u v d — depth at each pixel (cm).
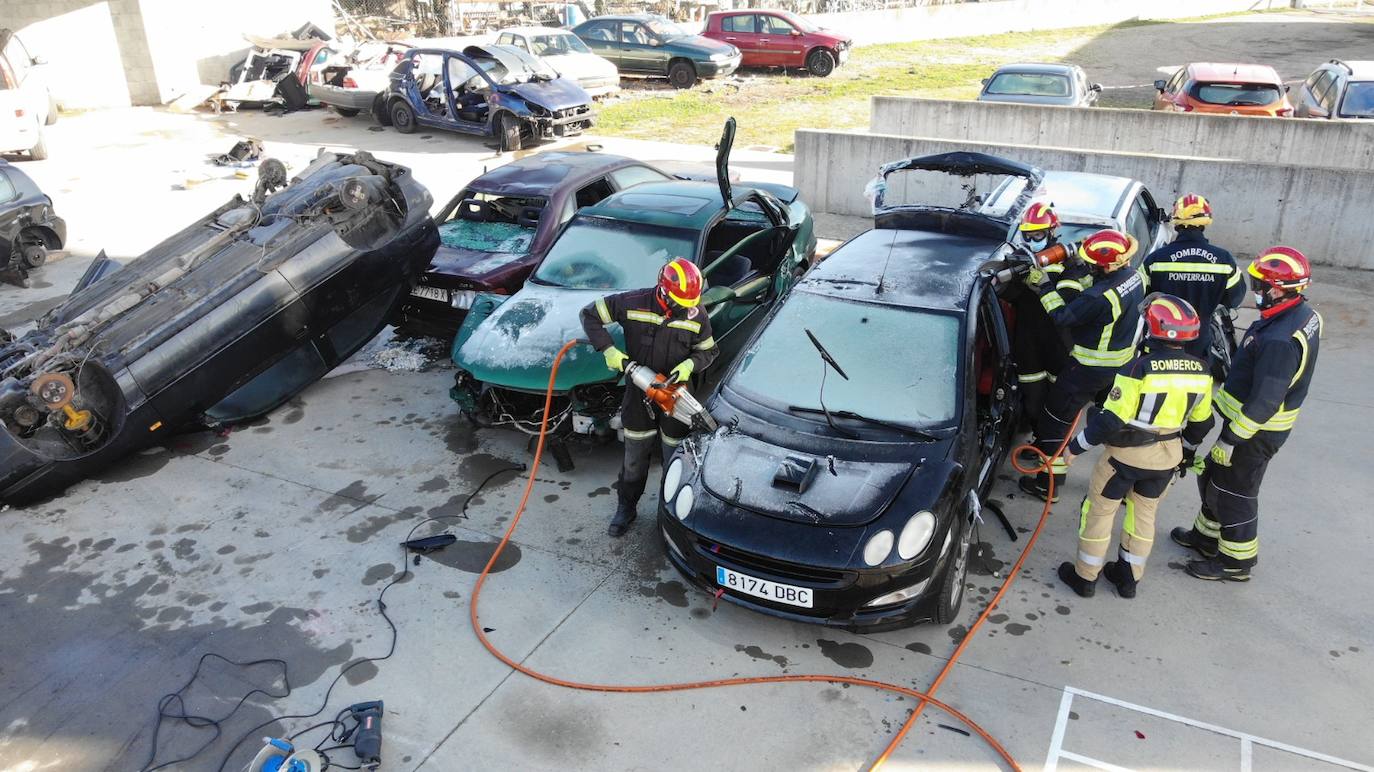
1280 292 396
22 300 869
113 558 494
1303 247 880
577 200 768
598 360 551
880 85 1903
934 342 460
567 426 574
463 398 601
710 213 669
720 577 405
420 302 704
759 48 2019
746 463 431
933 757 354
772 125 1564
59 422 532
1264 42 2400
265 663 412
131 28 1798
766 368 480
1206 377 396
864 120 1580
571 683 395
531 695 391
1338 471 538
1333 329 733
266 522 523
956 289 489
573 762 356
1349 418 596
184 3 1842
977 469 434
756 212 771
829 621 394
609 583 464
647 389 459
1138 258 645
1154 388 392
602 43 1941
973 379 446
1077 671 395
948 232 572
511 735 370
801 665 406
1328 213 857
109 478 575
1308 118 1161
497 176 788
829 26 2402
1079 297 468
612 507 533
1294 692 378
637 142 1452
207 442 620
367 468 581
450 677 402
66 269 954
